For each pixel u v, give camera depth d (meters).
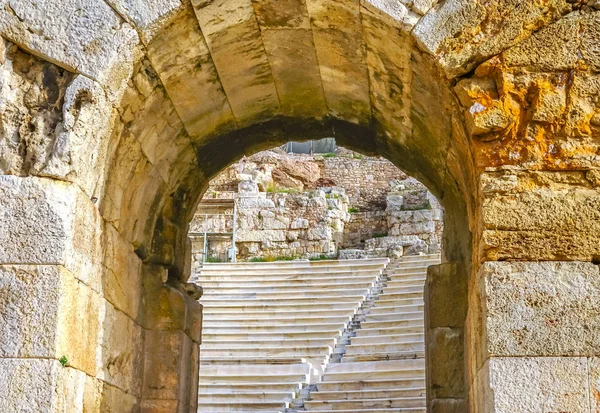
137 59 5.73
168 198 7.74
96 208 5.93
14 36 5.50
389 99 6.82
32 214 5.30
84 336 5.61
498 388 4.82
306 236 23.56
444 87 5.58
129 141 6.32
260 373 13.95
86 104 5.45
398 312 16.09
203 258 22.64
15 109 5.53
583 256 5.01
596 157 5.12
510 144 5.19
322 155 28.58
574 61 5.21
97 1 5.55
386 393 12.45
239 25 6.06
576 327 4.88
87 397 5.68
